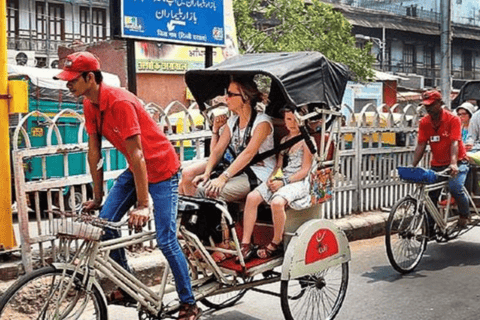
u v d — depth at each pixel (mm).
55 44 25219
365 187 8203
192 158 7227
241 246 4312
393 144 8977
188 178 4645
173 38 6949
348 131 7848
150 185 3891
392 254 5988
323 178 4672
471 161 6805
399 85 31484
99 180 4070
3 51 5188
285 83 4277
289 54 4879
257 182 4504
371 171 8297
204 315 4859
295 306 4906
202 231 4262
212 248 4270
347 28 16359
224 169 4711
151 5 6688
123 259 4055
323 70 4629
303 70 4473
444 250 7180
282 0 15961
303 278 4695
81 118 5523
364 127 8086
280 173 4465
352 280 5895
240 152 4574
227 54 14672
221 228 4246
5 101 5176
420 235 6309
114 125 3707
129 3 6465
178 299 4129
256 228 4676
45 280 4680
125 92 3773
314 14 16078
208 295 4164
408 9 37844
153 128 3859
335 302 4859
